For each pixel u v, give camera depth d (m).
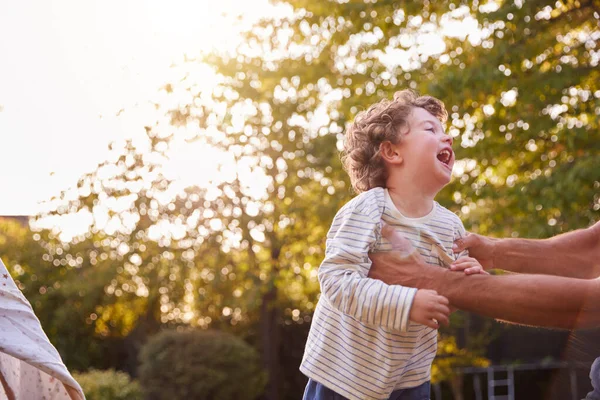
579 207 6.64
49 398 1.98
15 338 1.75
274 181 11.45
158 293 12.93
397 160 1.85
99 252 13.41
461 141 7.25
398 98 1.96
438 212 1.92
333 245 1.75
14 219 13.81
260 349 13.20
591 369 1.37
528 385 15.16
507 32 6.94
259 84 10.31
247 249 12.05
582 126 6.80
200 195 11.85
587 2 6.85
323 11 7.89
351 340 1.76
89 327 13.47
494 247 1.95
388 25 7.76
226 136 11.38
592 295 1.40
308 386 1.88
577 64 7.05
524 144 7.28
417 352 1.79
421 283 1.59
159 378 10.67
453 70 7.00
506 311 1.49
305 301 13.22
